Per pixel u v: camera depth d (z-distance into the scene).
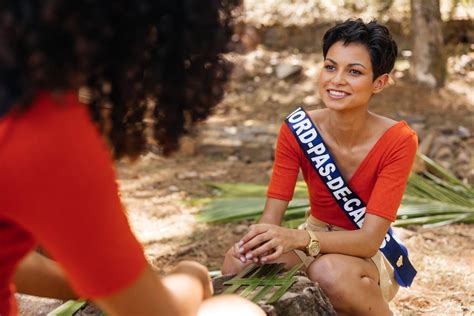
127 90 1.48
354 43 2.81
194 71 1.54
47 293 2.16
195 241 4.52
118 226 1.43
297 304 2.57
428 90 7.61
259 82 7.92
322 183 3.00
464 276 3.95
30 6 1.29
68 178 1.37
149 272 1.50
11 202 1.38
